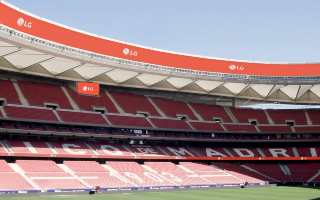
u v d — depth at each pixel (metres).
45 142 54.97
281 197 46.78
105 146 59.75
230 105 76.81
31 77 60.00
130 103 66.81
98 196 44.09
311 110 76.44
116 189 48.69
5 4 40.94
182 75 59.50
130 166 57.53
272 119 74.56
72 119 56.94
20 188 42.53
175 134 66.38
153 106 68.94
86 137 59.31
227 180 60.50
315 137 70.75
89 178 50.12
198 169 62.66
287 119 74.50
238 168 66.75
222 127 70.31
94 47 50.91
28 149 51.06
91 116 59.59
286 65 61.78
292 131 71.56
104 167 54.91
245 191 53.47
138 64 55.62
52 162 51.94
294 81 61.88
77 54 49.47
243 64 61.88
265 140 71.25
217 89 67.56
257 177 64.12
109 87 66.81
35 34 44.41
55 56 48.22
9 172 45.50
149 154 61.25
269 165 68.94
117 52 53.44
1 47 44.94
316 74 60.47
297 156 67.75
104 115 61.25
